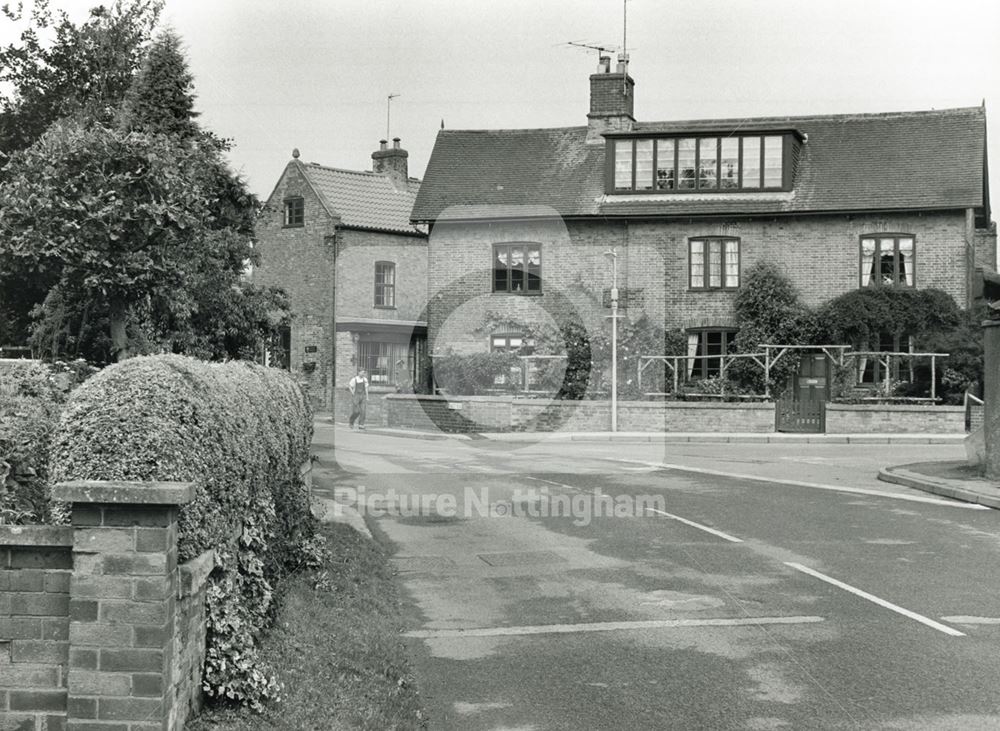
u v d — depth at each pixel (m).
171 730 4.57
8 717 4.49
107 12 24.34
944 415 29.08
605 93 36.47
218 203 18.08
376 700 5.96
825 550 11.41
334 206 33.94
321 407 25.00
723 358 32.22
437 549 11.52
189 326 15.14
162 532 4.48
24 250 11.99
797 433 29.81
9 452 5.63
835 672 6.96
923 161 33.62
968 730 5.84
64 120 18.52
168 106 19.23
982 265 39.50
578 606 8.93
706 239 33.38
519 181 35.47
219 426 5.71
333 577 8.93
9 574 4.54
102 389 5.04
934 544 11.78
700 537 12.23
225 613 5.40
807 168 34.22
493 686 6.74
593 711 6.24
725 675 6.93
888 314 31.16
